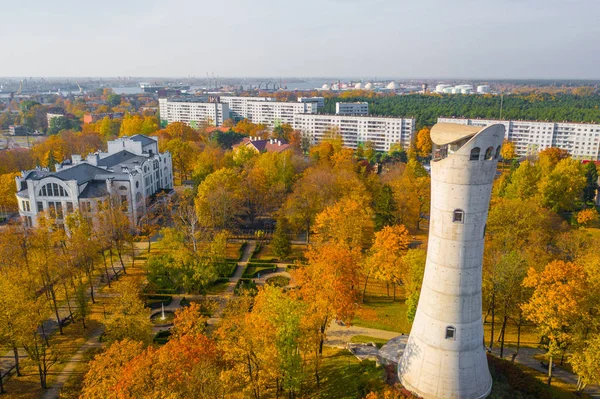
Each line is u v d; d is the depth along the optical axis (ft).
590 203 489.67
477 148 151.94
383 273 260.42
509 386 180.55
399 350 211.41
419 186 406.82
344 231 300.20
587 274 211.41
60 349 229.66
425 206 405.80
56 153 568.82
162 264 290.76
